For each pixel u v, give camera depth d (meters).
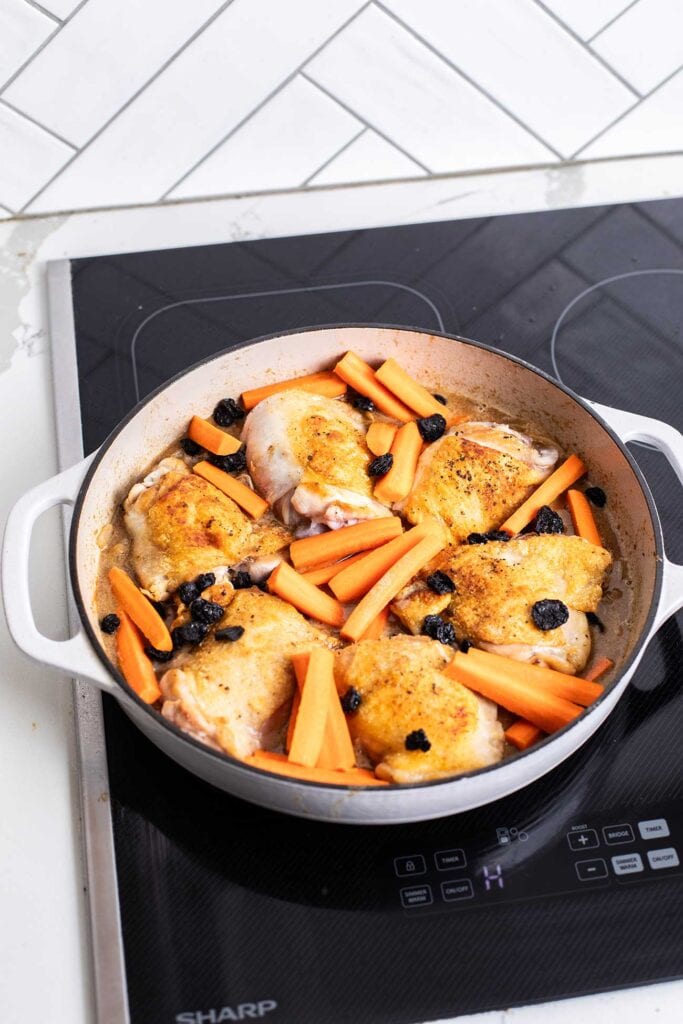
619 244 1.11
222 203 1.13
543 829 0.84
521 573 0.88
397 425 0.97
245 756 0.83
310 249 1.10
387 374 0.96
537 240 1.11
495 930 0.80
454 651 0.87
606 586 0.90
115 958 0.79
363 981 0.79
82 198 1.11
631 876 0.82
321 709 0.82
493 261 1.10
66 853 0.84
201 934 0.80
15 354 1.05
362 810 0.79
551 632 0.87
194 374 0.94
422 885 0.82
